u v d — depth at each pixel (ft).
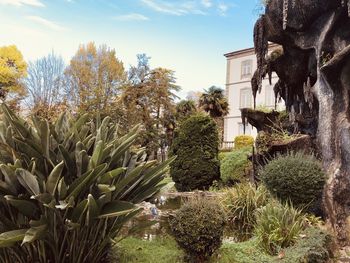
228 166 29.45
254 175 23.59
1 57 82.53
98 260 9.34
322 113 18.69
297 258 11.14
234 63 88.43
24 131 8.56
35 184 7.54
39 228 7.34
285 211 13.85
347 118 17.11
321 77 18.98
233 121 87.20
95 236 8.73
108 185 8.00
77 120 10.27
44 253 8.21
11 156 8.29
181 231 11.50
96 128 10.56
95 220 8.48
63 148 8.25
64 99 70.85
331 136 17.66
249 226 16.10
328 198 16.24
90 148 9.17
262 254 12.16
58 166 7.48
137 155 10.30
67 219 8.02
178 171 31.01
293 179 15.90
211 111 86.79
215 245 11.65
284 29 20.17
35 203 7.84
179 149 31.40
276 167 16.63
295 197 15.96
